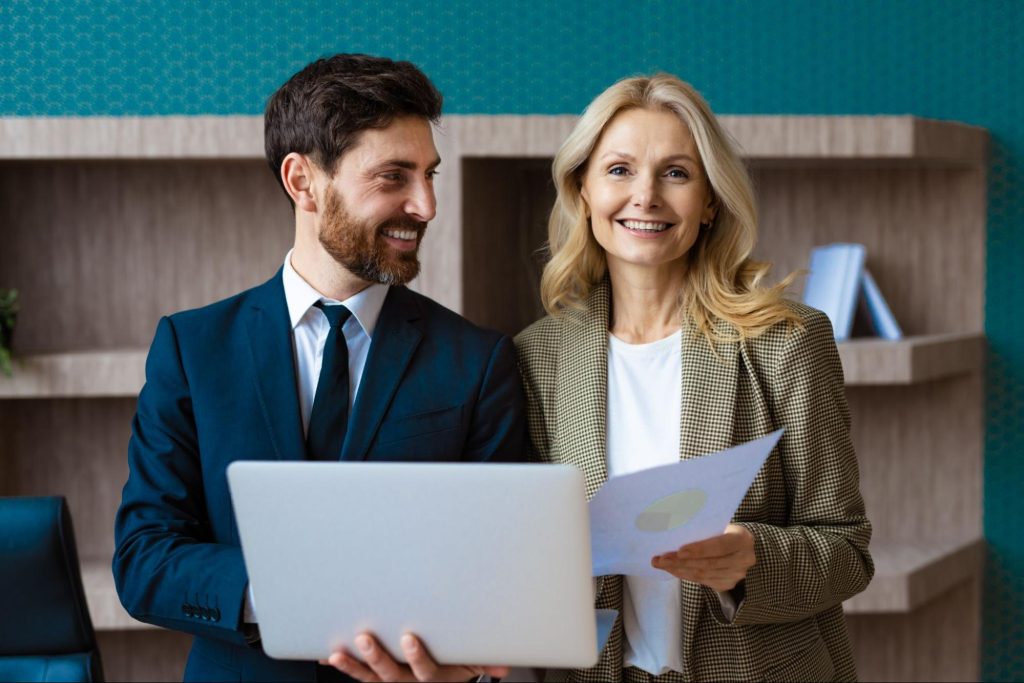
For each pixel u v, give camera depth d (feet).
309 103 4.40
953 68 9.07
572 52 9.11
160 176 8.84
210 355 4.61
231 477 3.74
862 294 8.50
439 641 3.84
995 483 9.20
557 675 5.06
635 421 5.09
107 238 8.85
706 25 9.11
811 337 5.01
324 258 4.60
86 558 8.71
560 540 3.64
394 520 3.70
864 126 7.80
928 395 9.18
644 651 4.94
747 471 3.78
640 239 5.02
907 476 9.23
